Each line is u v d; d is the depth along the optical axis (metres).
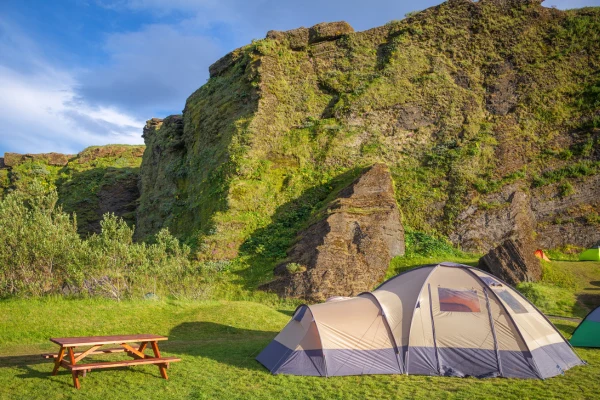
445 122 35.69
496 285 11.38
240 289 25.55
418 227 30.86
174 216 40.59
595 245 29.25
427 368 10.62
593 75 35.31
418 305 11.16
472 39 39.03
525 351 10.48
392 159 34.94
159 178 49.53
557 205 30.70
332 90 39.47
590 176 31.08
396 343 10.90
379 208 28.91
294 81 40.00
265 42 40.91
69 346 9.22
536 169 32.19
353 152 35.47
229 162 35.41
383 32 40.97
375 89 37.59
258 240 30.19
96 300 17.67
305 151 35.97
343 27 41.81
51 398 8.54
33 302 16.56
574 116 33.81
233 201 32.75
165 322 16.56
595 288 22.78
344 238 26.86
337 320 11.09
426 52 39.09
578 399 8.75
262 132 36.88
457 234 30.09
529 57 37.31
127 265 20.31
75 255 18.48
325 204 31.05
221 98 43.44
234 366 11.26
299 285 24.47
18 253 17.69
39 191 20.47
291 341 11.24
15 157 80.19
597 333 13.62
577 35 37.22
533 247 25.48
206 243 30.06
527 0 39.12
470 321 10.95
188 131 46.91
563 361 11.00
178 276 21.94
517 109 35.19
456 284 11.41
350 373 10.52
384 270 26.25
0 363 10.84
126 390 9.17
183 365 11.19
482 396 8.94
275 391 9.36
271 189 34.03
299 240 28.41
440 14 40.06
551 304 21.14
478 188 31.41
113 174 69.12
